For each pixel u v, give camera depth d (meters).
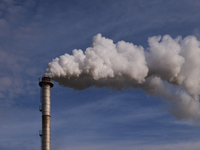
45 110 56.16
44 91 56.91
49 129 55.88
